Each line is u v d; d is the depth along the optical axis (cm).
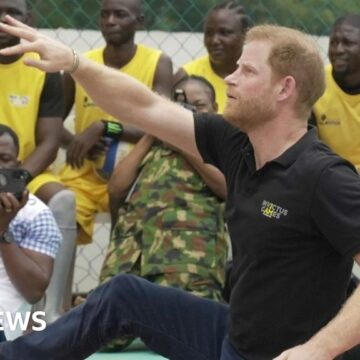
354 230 491
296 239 513
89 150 890
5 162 781
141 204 819
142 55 941
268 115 529
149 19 1008
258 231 518
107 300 563
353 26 891
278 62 526
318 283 516
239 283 532
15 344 563
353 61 888
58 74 885
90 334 563
